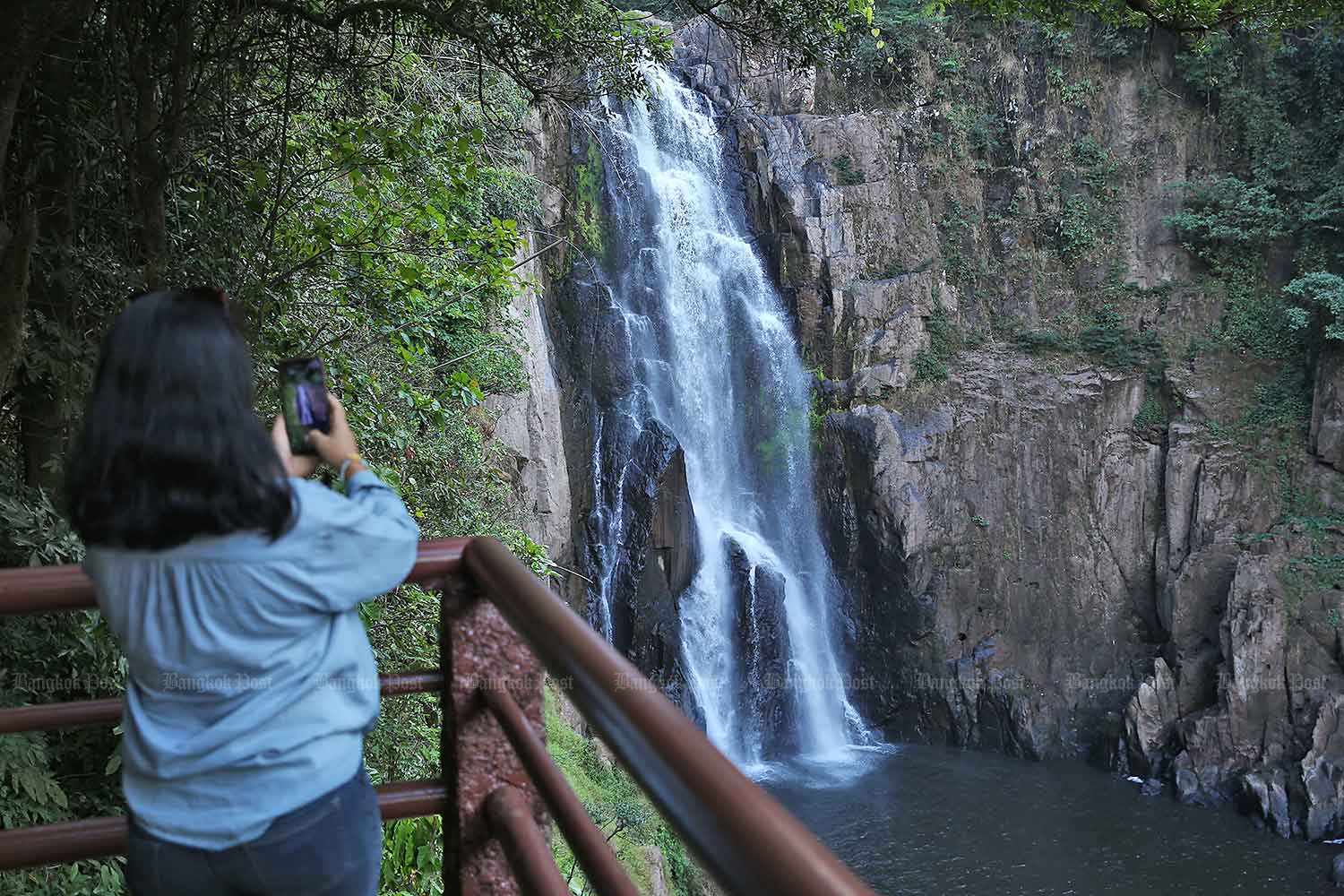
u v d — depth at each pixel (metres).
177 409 1.31
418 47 8.29
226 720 1.35
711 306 23.88
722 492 23.42
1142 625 24.64
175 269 5.68
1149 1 7.82
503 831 1.63
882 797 20.20
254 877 1.37
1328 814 18.77
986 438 25.00
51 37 4.43
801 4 6.59
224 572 1.33
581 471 20.25
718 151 25.56
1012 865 17.41
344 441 1.61
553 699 14.95
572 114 20.64
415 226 6.55
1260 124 25.69
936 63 27.38
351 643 1.46
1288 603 21.53
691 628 21.38
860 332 25.47
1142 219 26.55
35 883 4.35
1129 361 25.81
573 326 20.67
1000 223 27.11
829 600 24.89
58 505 4.93
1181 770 20.62
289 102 5.96
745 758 21.98
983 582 24.55
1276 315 25.08
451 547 1.80
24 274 4.53
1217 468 23.98
